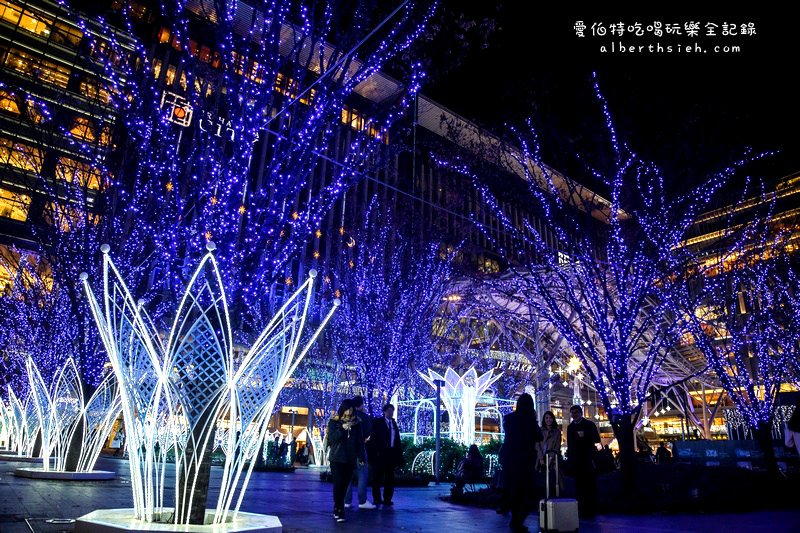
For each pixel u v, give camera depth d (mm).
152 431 4863
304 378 26844
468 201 15516
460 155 12914
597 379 10984
